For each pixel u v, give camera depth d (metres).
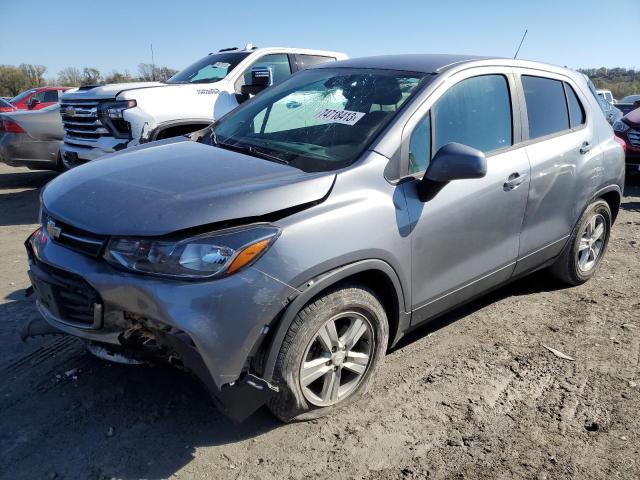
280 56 7.75
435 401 3.11
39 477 2.47
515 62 3.91
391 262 2.88
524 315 4.23
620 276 5.07
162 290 2.30
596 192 4.45
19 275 4.77
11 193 8.66
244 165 2.90
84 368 3.29
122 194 2.62
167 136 6.48
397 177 2.98
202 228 2.38
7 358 3.39
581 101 4.43
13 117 8.52
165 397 3.05
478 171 2.81
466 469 2.61
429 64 3.50
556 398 3.17
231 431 2.82
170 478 2.50
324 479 2.53
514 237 3.72
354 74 3.63
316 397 2.83
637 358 3.62
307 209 2.61
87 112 6.57
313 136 3.23
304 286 2.52
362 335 2.94
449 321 4.11
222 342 2.35
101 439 2.72
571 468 2.63
